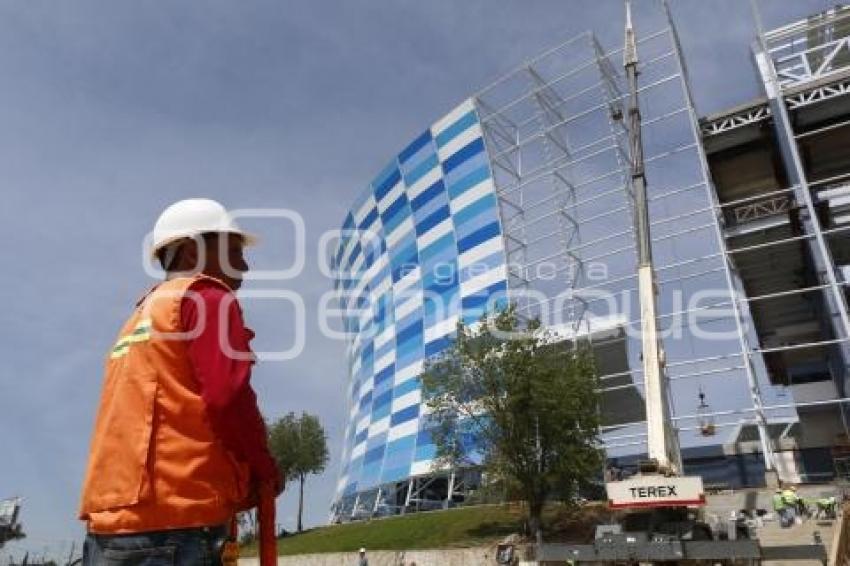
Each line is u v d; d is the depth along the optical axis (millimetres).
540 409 36781
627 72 31422
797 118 50531
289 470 69750
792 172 48688
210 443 2258
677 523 16344
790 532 28453
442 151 76562
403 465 66000
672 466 20594
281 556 49031
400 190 82125
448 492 57500
